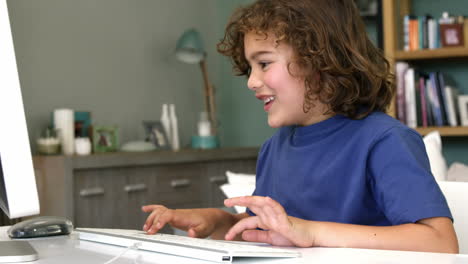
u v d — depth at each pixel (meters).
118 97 3.46
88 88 3.30
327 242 0.79
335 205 0.99
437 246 0.79
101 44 3.38
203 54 3.55
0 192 0.77
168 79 3.78
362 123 1.00
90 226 2.64
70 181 2.56
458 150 3.31
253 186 1.69
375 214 0.97
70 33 3.22
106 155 2.70
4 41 0.66
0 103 0.65
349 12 1.11
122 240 0.82
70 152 2.90
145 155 2.87
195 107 3.96
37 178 2.69
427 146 1.79
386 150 0.92
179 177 3.06
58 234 0.98
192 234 1.02
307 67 1.03
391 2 3.21
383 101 1.13
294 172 1.07
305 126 1.10
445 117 3.13
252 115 4.03
